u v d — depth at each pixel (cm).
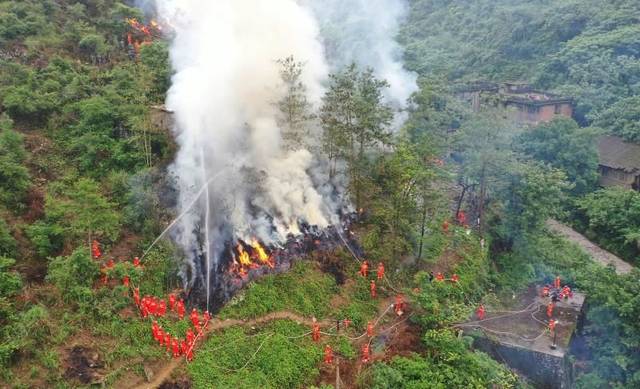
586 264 3412
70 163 2941
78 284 2284
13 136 2730
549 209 3469
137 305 2338
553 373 2638
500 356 2753
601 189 4353
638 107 4816
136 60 3819
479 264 3222
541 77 5981
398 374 2314
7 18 3522
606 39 5744
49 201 2539
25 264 2334
